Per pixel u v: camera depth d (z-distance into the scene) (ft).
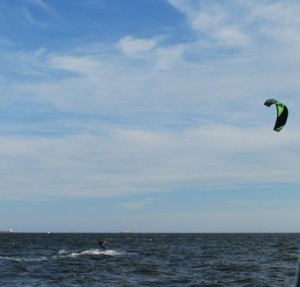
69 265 187.21
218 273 157.89
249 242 564.71
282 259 232.73
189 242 565.94
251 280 135.54
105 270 165.37
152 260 223.10
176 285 124.77
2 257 240.12
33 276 145.59
